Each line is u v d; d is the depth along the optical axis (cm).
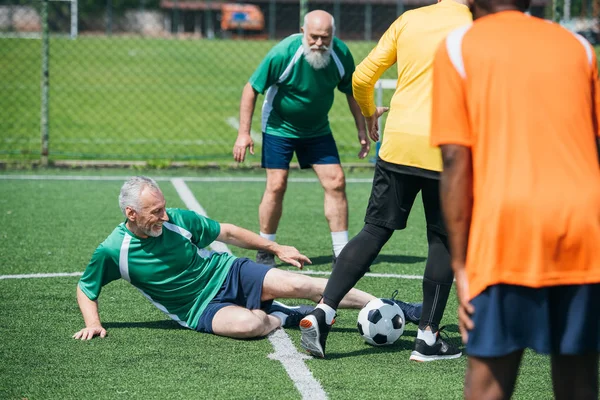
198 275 713
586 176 389
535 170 386
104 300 810
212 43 4584
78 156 1719
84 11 5856
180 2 5778
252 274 718
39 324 733
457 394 579
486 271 391
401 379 608
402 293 848
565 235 385
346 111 2477
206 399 566
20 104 2545
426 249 1047
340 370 626
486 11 416
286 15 5831
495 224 388
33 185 1428
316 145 934
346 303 723
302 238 1098
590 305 391
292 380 602
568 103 390
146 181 677
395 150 636
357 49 3816
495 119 390
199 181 1499
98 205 1277
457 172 395
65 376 609
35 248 1016
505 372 402
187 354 659
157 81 3250
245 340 697
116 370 622
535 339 392
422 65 634
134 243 690
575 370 412
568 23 2680
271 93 924
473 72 393
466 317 397
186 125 2283
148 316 762
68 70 3416
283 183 938
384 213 645
